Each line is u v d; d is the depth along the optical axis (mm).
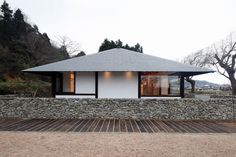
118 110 10922
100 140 6566
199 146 6020
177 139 6789
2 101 11117
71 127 8664
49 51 35188
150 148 5781
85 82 14828
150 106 10914
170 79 14781
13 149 5629
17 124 9320
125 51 17672
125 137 6973
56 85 15164
